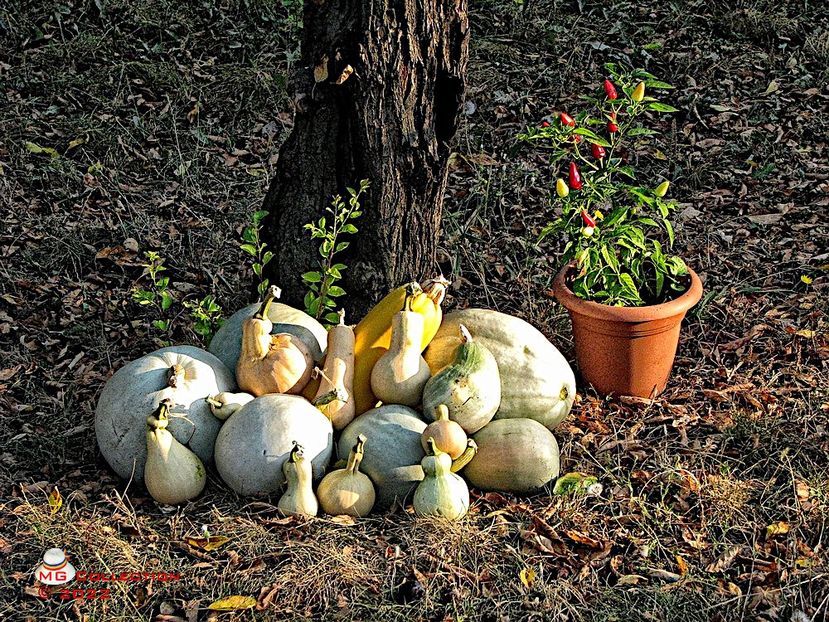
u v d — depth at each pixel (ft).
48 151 14.42
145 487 10.61
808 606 9.80
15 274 12.87
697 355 11.99
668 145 14.79
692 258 13.12
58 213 13.67
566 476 10.62
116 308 12.57
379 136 11.23
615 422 11.25
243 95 15.44
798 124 15.14
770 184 14.19
